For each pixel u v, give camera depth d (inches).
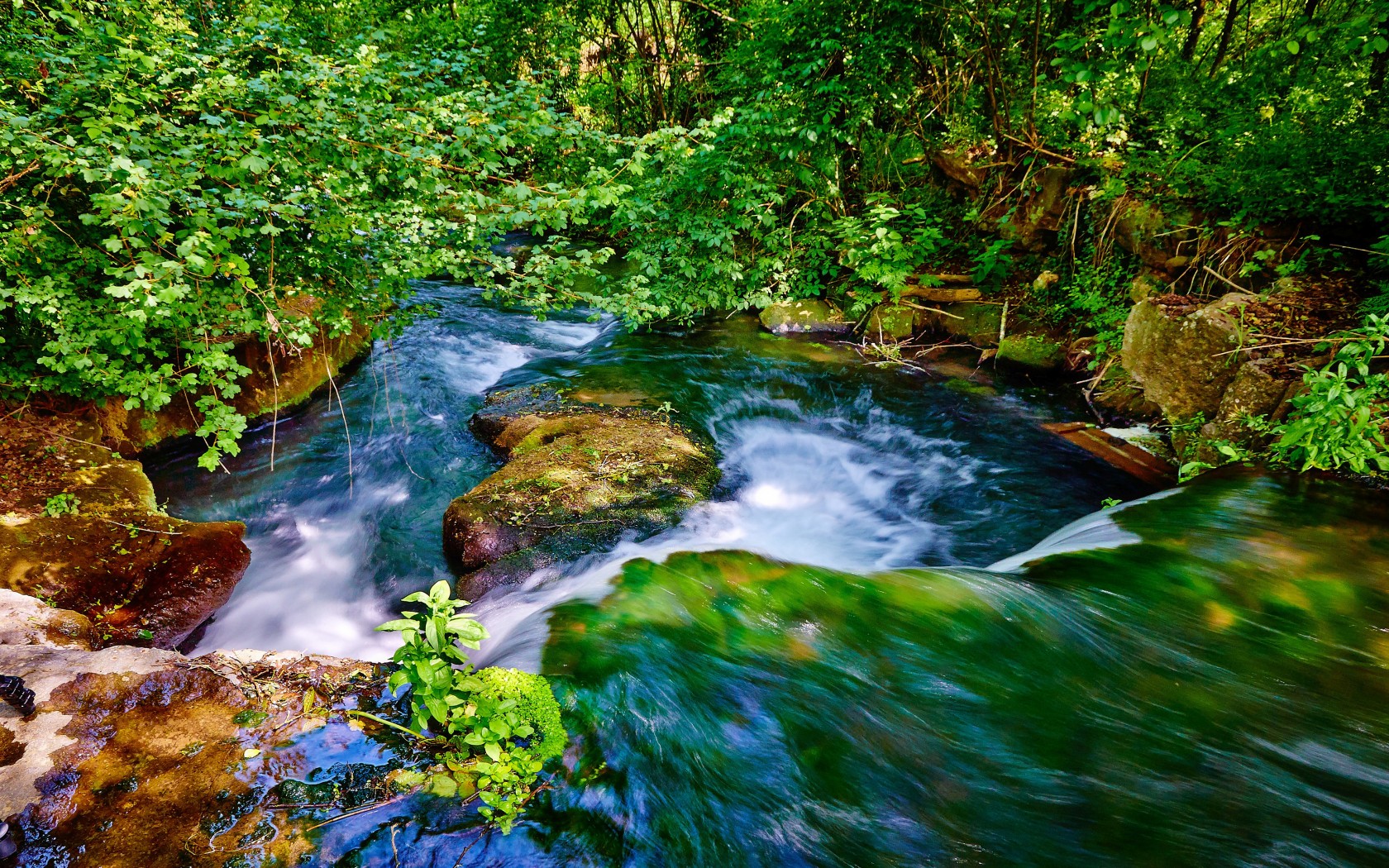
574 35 537.0
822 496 240.2
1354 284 237.3
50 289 159.2
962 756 104.5
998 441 265.0
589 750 95.0
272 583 193.5
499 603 169.5
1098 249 318.0
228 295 171.5
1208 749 106.7
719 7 447.2
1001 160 369.4
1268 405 198.8
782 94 329.1
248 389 267.4
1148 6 216.5
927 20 336.8
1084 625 133.4
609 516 202.4
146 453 244.7
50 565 167.5
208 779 89.7
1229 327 217.9
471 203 188.2
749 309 406.6
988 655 125.2
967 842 90.0
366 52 186.2
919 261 363.6
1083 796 97.9
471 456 257.4
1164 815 94.9
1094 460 243.6
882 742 105.4
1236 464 190.5
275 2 287.1
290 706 103.1
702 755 98.2
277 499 234.2
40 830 81.5
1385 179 248.2
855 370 331.0
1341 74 312.5
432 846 82.4
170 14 211.8
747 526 215.9
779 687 113.5
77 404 228.8
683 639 120.7
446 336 375.9
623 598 130.6
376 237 217.5
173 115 180.4
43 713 97.9
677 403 290.8
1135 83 349.7
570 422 262.5
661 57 551.8
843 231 352.2
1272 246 261.3
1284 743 107.7
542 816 86.6
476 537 192.2
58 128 154.6
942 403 297.9
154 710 100.4
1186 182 294.2
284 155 169.0
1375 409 172.4
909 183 427.8
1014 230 353.4
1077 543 168.7
